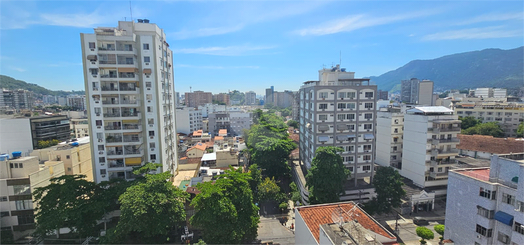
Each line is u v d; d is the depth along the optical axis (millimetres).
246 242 40656
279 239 43031
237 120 130125
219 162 65812
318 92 54969
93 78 47469
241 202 36406
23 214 39781
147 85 48906
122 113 48688
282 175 69500
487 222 27156
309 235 27766
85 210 35812
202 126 144500
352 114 56188
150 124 49844
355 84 58625
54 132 83812
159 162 50812
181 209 39156
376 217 49812
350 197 53250
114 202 41406
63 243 39781
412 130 57812
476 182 28547
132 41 47375
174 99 61750
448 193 32688
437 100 121938
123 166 49344
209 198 34031
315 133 55688
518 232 24500
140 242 37375
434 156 54438
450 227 32219
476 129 82125
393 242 25031
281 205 52500
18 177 39781
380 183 46719
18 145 71312
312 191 47062
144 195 35188
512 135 87875
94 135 48594
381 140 66625
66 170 53062
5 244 38406
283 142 68562
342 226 24484
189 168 66750
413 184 56875
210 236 33938
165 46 54062
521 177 24188
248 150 76938
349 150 56562
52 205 36250
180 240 41312
